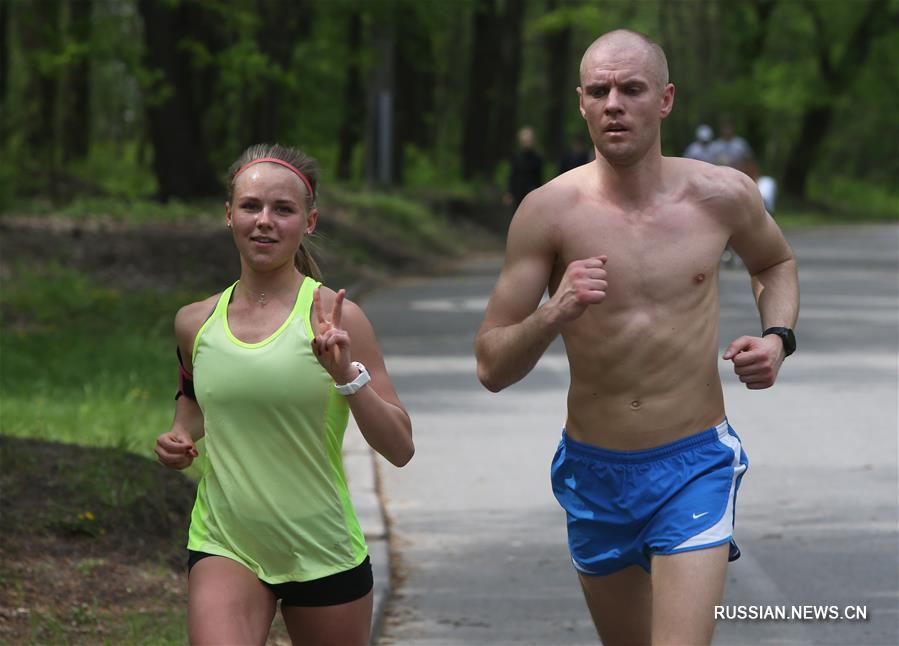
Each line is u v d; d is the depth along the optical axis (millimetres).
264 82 86812
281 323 11938
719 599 12422
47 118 85750
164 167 83000
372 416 11570
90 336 42438
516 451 29875
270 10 86000
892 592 19922
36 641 16109
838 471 27609
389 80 98812
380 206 92625
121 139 160000
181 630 16875
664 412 12891
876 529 23328
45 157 83000
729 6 168625
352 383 11438
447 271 81688
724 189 13039
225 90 92688
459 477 27547
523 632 18406
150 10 80062
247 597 11844
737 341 13117
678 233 12922
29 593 17812
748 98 167250
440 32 120500
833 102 168000
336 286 64312
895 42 172500
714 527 12570
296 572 11953
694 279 12945
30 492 20719
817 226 151625
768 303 13516
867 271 78938
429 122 154000
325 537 11945
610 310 12914
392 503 25594
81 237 63031
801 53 173750
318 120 120500
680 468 12844
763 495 25734
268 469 11883
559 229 12984
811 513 24422
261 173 11922
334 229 78688
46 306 48094
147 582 18953
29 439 23453
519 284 13062
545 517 24531
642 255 12875
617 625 13734
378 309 57719
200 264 61625
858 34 167125
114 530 20312
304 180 12055
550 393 37281
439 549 22594
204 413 12094
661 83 12656
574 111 195000
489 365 12656
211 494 12078
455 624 18766
